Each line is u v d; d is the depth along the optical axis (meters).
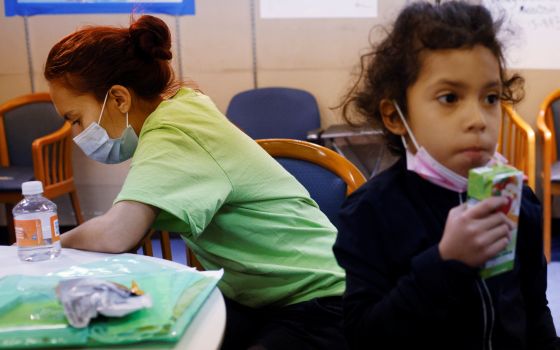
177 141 1.13
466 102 0.71
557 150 3.18
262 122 3.24
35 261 1.05
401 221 0.78
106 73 1.18
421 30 0.74
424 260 0.68
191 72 3.41
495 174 0.64
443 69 0.71
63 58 1.18
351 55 3.33
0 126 3.21
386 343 0.73
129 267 0.97
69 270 0.97
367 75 0.83
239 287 1.22
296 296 1.17
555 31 3.18
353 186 1.48
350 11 3.28
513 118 2.88
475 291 0.76
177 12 3.33
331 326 1.11
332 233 1.26
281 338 1.11
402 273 0.77
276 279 1.17
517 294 0.82
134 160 1.13
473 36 0.70
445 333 0.77
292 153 1.56
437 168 0.73
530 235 0.84
